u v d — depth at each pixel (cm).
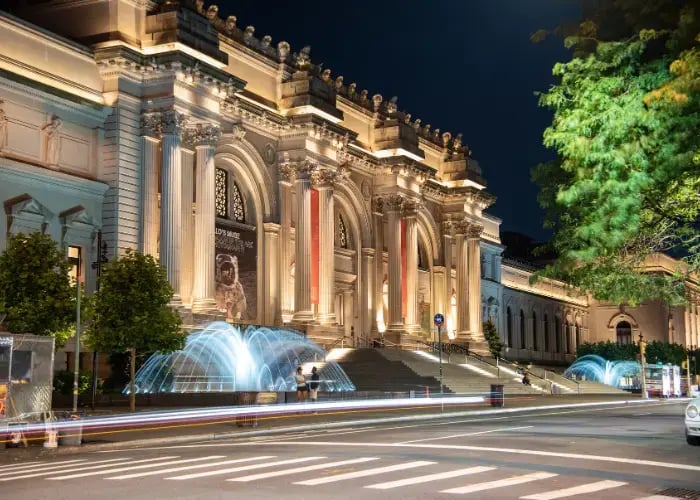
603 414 4209
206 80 4916
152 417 3419
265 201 5966
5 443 2519
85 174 4584
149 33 4828
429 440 2531
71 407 3875
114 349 3697
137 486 1595
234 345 4981
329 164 6219
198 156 4984
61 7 4866
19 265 3412
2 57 4197
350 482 1619
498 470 1783
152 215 4744
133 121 4753
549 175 2123
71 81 4528
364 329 7125
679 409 4853
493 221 10106
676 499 1436
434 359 6456
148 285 3738
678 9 1783
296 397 4159
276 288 5991
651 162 1781
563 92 1919
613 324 12950
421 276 8106
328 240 6197
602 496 1455
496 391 4838
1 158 4106
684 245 2028
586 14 1928
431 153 8275
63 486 1616
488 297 9700
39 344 2641
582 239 1950
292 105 6031
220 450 2336
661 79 1767
